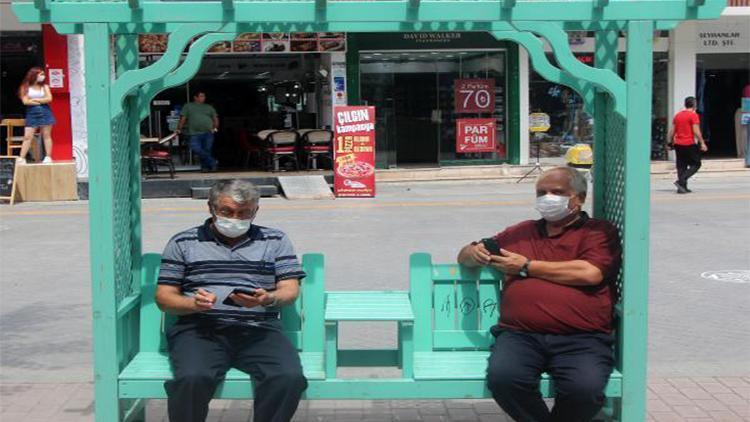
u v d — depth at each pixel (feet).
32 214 47.37
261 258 14.87
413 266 15.90
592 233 14.75
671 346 21.98
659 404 17.57
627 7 13.92
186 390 13.67
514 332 14.66
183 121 59.72
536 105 67.82
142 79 13.79
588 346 14.28
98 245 13.80
